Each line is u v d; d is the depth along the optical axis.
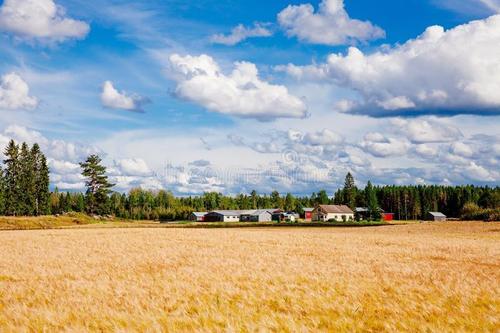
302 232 59.28
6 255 26.44
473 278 17.70
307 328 10.22
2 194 99.94
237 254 27.00
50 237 43.91
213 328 10.30
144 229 61.38
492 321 10.81
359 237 46.28
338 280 17.05
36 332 9.94
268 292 14.64
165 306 12.55
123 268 20.70
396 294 14.35
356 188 184.25
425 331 10.19
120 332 9.70
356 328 10.48
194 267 20.72
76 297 13.49
